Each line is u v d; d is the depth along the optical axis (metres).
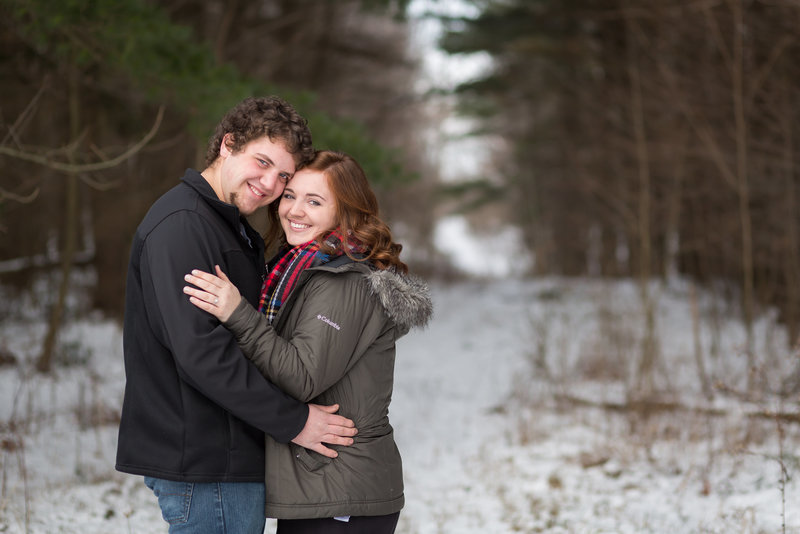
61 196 10.09
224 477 2.10
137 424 2.14
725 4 7.58
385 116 19.91
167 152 8.65
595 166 13.11
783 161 7.68
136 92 6.71
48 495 3.95
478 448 5.55
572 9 11.86
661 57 8.78
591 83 13.34
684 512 4.00
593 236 14.99
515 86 17.70
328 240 2.26
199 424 2.09
